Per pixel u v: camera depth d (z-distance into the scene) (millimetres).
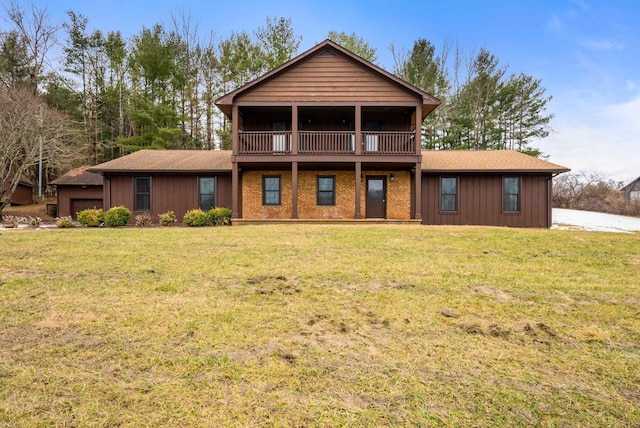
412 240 8562
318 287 4922
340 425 2139
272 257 6738
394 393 2473
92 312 3943
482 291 4809
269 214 15391
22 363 2838
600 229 14758
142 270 5750
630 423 2186
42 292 4633
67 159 22719
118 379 2627
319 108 14719
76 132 24172
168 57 26938
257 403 2352
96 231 10508
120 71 29875
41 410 2266
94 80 30453
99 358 2934
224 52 28453
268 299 4430
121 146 25219
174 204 15656
